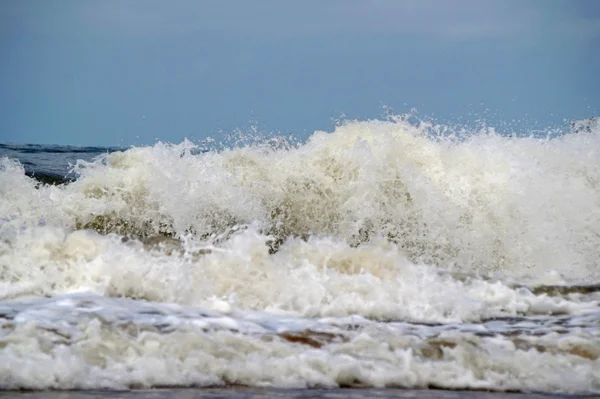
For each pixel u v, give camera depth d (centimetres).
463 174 4028
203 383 1792
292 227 3888
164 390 1731
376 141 4034
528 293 2928
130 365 1838
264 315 2422
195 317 2289
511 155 4128
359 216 3856
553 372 1980
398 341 2111
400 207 3866
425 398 1781
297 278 2708
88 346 1900
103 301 2344
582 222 3906
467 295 2741
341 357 1980
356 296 2614
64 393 1666
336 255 2988
